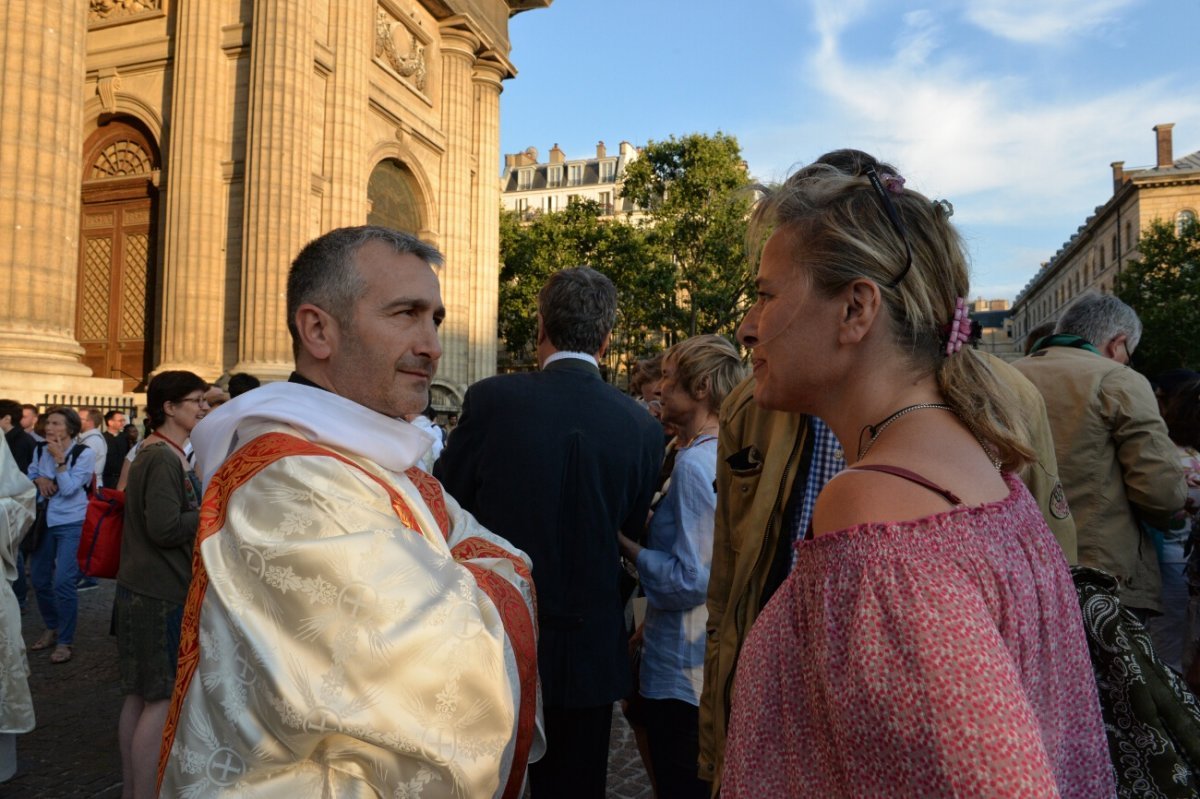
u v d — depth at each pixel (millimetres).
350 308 1764
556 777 2695
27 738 4742
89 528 3775
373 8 18016
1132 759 1297
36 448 7211
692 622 2852
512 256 41031
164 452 3811
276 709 1276
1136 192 51500
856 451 1085
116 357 15938
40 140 11250
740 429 2271
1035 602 927
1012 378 2166
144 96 15773
